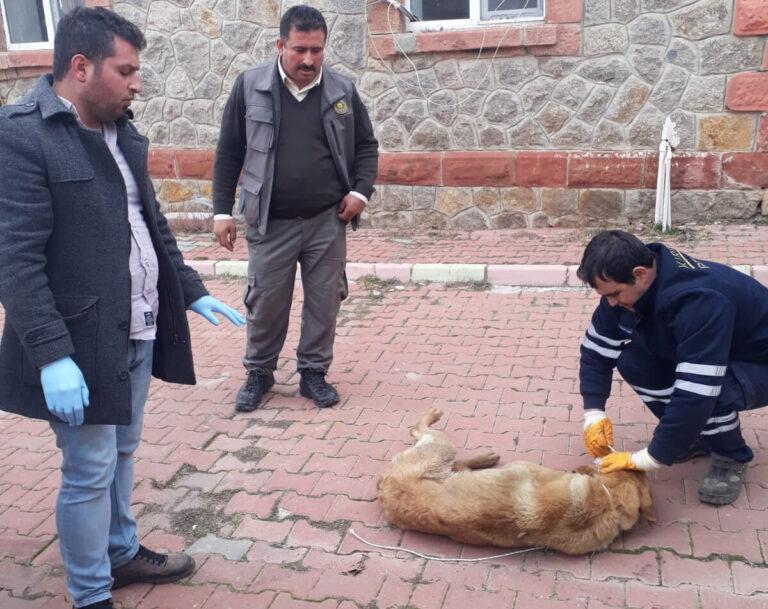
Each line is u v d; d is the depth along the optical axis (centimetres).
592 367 351
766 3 678
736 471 346
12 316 241
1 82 920
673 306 304
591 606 290
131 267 278
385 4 771
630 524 319
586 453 393
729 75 706
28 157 241
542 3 765
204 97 859
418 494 336
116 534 308
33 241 242
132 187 278
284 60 412
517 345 544
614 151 751
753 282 325
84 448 269
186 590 314
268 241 443
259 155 427
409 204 821
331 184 440
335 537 343
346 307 649
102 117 260
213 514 365
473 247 748
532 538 315
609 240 306
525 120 769
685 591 294
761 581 296
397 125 803
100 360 259
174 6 839
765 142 712
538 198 782
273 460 410
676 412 305
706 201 740
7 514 375
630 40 723
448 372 507
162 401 489
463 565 319
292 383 506
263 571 324
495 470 327
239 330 616
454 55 770
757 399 330
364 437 428
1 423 472
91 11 251
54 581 325
